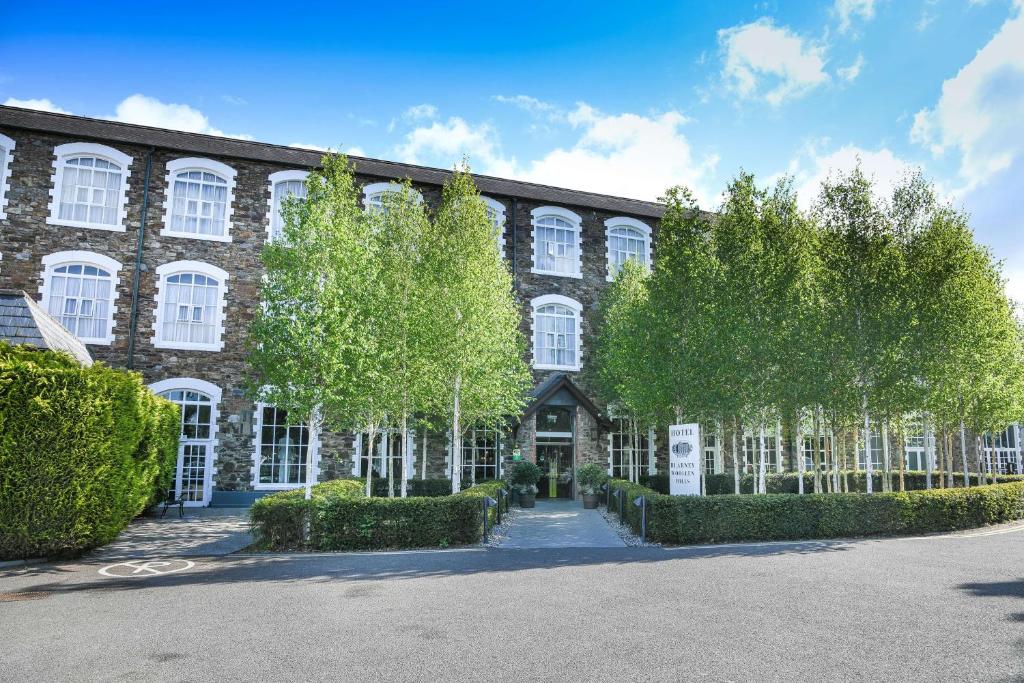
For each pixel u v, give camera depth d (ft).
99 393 38.45
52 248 68.59
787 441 95.61
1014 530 53.67
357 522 42.75
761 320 58.85
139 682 18.22
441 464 78.54
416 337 57.88
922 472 90.99
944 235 63.98
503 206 85.76
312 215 50.34
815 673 18.90
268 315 50.88
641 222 92.58
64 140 70.49
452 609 26.25
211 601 27.81
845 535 49.78
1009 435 126.82
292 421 48.78
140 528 53.01
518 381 71.97
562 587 30.48
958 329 63.98
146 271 71.10
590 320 87.92
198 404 70.79
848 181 63.98
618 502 62.08
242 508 68.95
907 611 25.85
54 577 33.35
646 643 21.66
